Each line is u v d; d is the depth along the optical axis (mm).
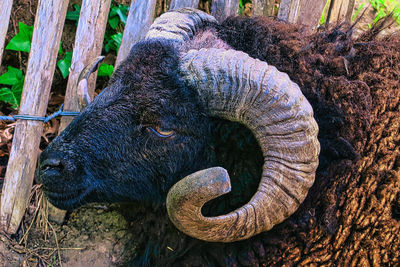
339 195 2582
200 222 2299
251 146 2557
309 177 2400
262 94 2336
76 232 3643
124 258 3490
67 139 2664
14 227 3551
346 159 2605
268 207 2428
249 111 2391
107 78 4309
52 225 3639
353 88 2666
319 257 2562
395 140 2633
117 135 2629
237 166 2660
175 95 2541
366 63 2824
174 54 2613
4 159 3893
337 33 2928
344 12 4617
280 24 2961
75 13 4219
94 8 3570
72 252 3537
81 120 2680
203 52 2500
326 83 2676
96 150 2635
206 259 2881
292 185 2391
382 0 5598
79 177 2668
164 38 2664
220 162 2695
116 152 2656
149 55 2623
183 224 2332
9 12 3504
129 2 4441
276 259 2666
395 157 2584
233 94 2396
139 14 3727
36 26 3441
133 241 3514
